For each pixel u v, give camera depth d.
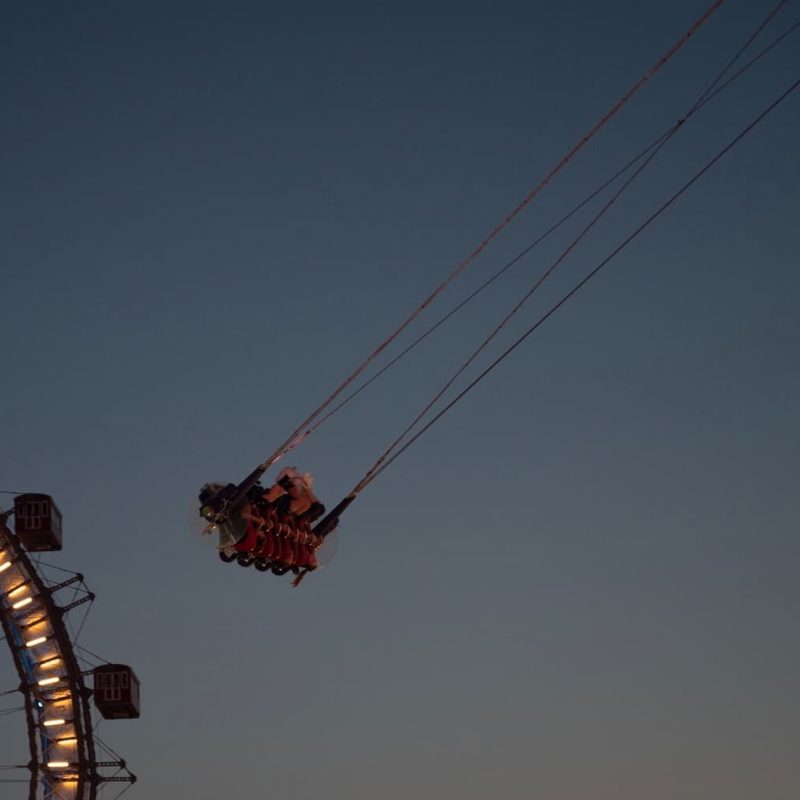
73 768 96.25
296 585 58.28
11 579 100.19
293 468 57.62
